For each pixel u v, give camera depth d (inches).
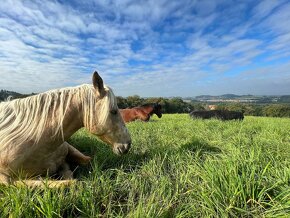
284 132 119.0
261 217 41.0
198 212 44.0
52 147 58.9
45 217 41.7
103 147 85.3
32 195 47.6
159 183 54.9
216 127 143.9
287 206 41.0
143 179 57.9
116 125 61.4
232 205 43.3
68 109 58.7
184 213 43.7
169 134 118.0
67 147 69.1
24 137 55.2
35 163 57.0
